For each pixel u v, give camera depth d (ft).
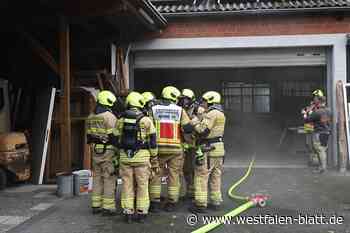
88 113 33.09
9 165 28.37
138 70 43.75
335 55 38.14
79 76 36.14
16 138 29.09
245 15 38.42
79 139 32.99
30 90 33.88
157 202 22.97
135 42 39.88
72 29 38.86
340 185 30.55
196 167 22.72
